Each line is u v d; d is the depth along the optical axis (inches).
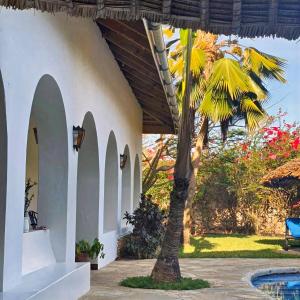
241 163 808.9
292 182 637.3
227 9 119.4
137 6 121.1
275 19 116.6
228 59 601.6
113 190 481.1
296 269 438.0
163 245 331.0
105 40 410.3
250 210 806.5
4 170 192.9
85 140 382.9
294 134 808.9
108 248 437.1
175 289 311.6
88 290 301.0
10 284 198.5
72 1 122.0
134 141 608.7
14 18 199.9
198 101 625.6
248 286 330.0
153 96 580.1
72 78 301.6
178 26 122.4
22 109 212.4
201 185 811.4
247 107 640.4
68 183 288.8
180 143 328.5
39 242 268.4
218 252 566.9
